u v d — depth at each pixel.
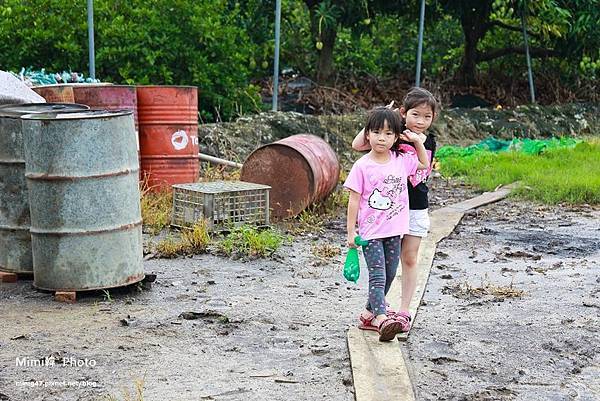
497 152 16.25
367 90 19.89
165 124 10.70
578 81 22.16
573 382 5.12
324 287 7.21
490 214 10.91
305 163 10.05
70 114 6.66
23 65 14.31
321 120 15.69
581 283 7.47
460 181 13.68
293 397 4.80
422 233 5.95
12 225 7.09
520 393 4.94
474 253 8.65
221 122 15.18
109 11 14.77
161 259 8.09
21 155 6.98
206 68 15.19
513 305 6.74
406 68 22.22
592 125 20.31
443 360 5.45
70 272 6.61
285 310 6.50
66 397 4.77
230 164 11.94
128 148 6.75
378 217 5.76
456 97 20.75
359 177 5.77
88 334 5.85
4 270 7.19
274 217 10.20
